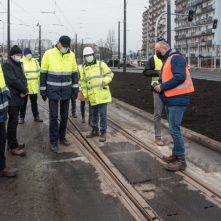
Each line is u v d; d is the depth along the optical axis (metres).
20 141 5.88
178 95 4.36
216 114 8.10
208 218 3.19
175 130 4.45
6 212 3.27
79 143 5.79
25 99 7.26
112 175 4.25
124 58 32.78
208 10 72.56
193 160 4.93
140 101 10.58
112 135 6.39
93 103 5.95
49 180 4.08
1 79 4.07
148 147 5.54
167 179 4.15
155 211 3.31
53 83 5.28
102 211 3.31
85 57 5.94
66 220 3.12
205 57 72.50
